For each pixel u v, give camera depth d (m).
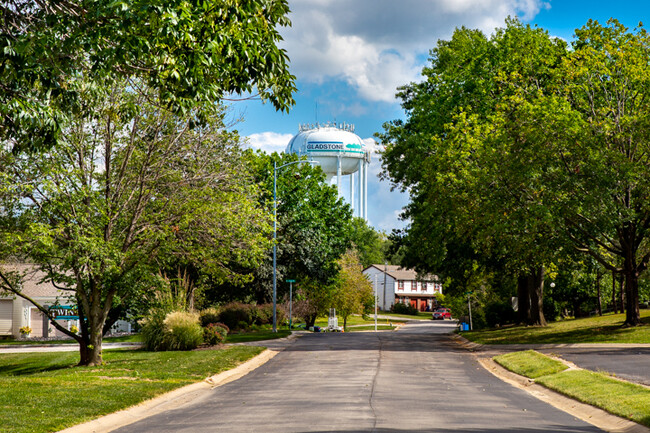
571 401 13.69
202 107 13.89
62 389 15.09
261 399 14.02
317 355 25.94
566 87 32.12
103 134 21.80
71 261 20.33
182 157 23.23
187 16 10.23
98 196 22.09
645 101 31.22
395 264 137.38
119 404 13.19
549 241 30.25
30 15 11.89
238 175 24.69
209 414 12.10
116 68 12.59
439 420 10.77
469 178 31.38
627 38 31.19
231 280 26.00
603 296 65.31
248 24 12.12
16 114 11.64
